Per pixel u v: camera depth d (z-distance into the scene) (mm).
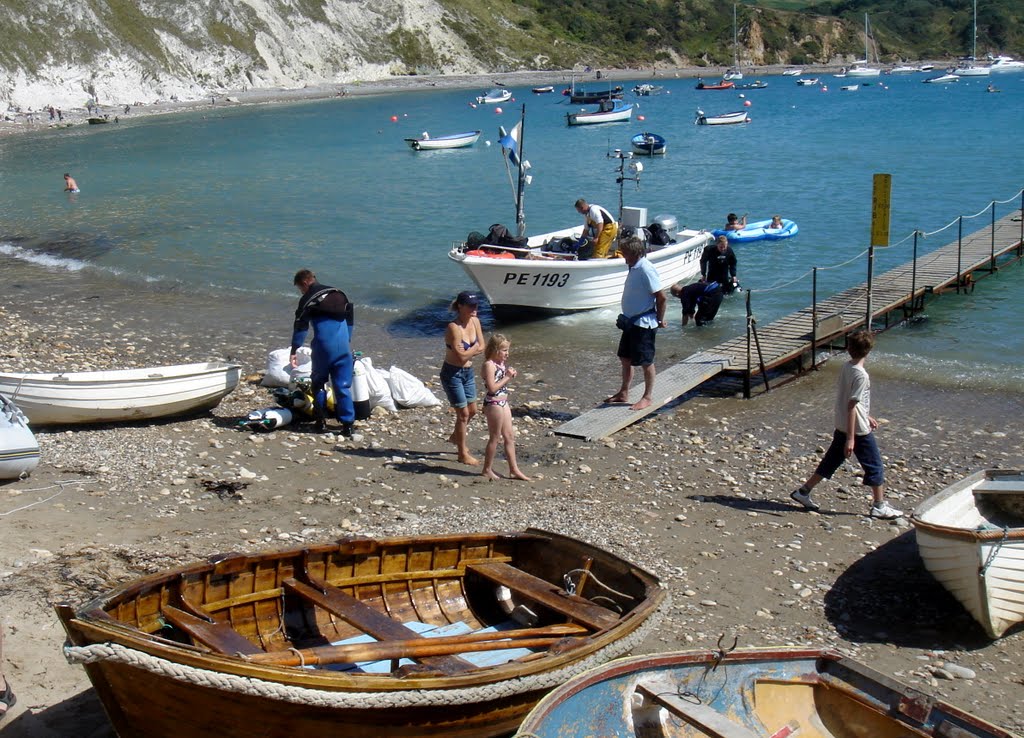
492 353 11602
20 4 112875
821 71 175875
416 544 7500
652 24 180750
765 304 21344
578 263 19578
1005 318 19531
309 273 13227
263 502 10648
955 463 12422
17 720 6125
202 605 6465
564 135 71625
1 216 38000
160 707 5398
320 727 5438
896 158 47875
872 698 5949
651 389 14102
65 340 19047
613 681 5723
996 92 112500
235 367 14094
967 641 8102
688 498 11258
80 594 7871
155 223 35281
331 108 108438
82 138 78438
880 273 23766
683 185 41406
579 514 10570
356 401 14016
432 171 50375
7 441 10633
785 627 8211
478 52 157250
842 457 10562
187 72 125188
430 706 5562
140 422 13578
